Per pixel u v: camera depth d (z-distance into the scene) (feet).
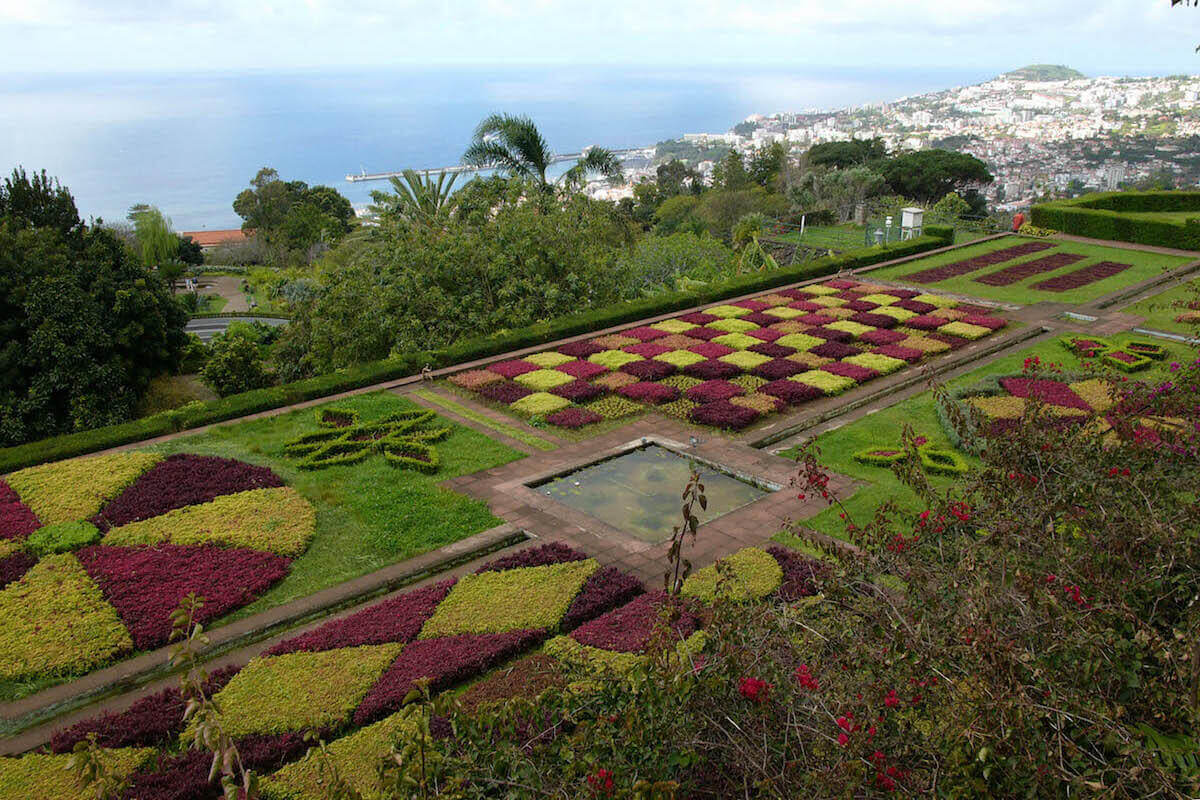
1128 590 19.48
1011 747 15.05
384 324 73.97
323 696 28.09
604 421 55.21
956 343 69.56
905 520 24.58
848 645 18.48
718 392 58.44
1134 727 17.51
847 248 135.85
